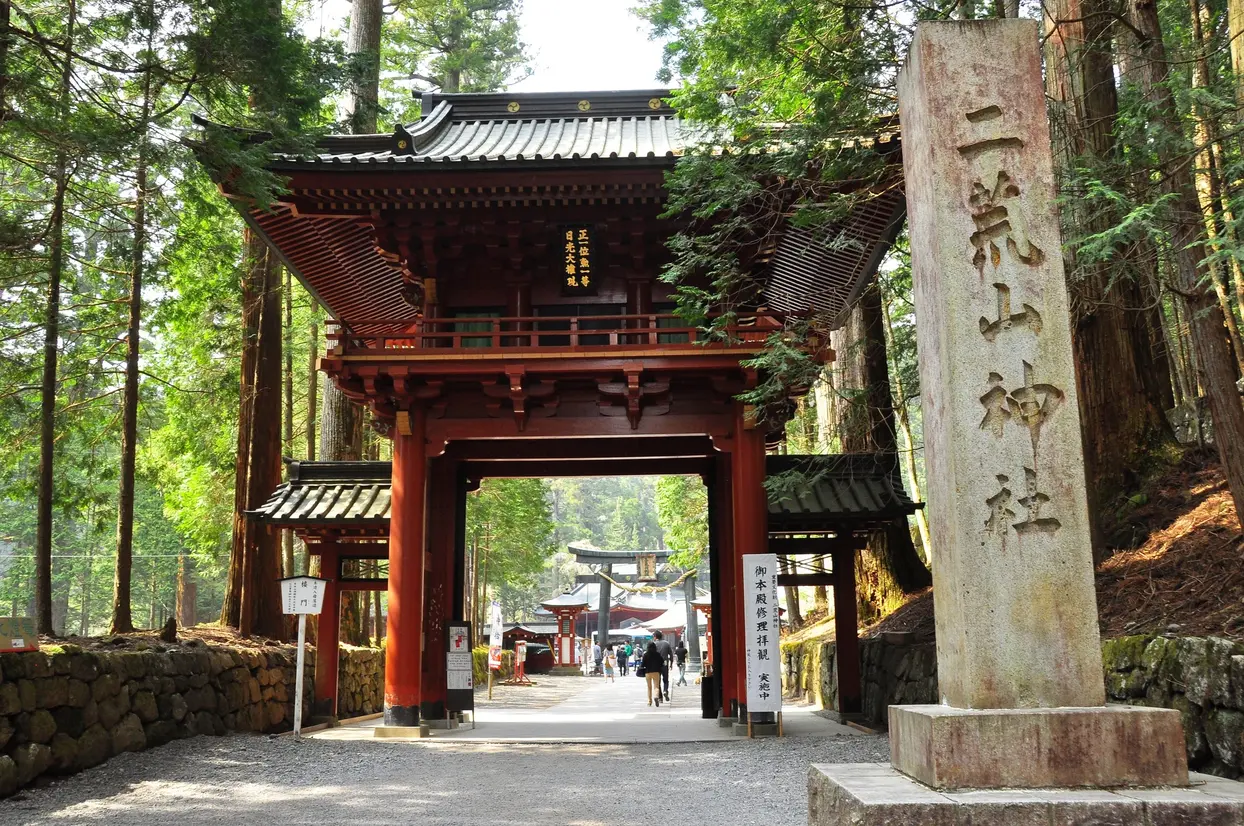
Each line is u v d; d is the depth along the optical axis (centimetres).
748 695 1401
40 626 1279
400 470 1509
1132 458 1298
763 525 1486
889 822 407
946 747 439
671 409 1534
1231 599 895
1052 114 1065
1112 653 889
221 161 1225
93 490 1844
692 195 1267
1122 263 948
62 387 1933
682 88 1220
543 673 5931
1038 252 511
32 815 813
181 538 4806
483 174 1423
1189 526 1143
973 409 497
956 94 528
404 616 1479
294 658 1705
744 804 856
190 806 863
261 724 1513
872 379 2023
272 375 1897
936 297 518
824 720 1762
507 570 4828
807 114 1159
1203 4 1464
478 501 3709
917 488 2411
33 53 1196
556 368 1459
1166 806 398
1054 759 435
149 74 1246
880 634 1766
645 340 1571
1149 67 956
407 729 1448
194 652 1325
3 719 894
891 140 1148
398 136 1427
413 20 3534
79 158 1120
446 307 1614
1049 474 489
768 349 1362
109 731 1073
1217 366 868
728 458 1698
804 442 3133
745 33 1074
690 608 5719
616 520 9819
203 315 2214
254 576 1795
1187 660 758
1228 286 1355
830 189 1277
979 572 481
